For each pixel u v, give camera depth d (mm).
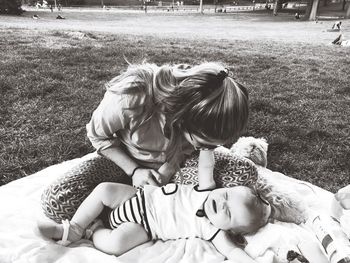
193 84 689
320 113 2232
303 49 5441
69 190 844
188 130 729
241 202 833
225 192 855
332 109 2336
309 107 2346
